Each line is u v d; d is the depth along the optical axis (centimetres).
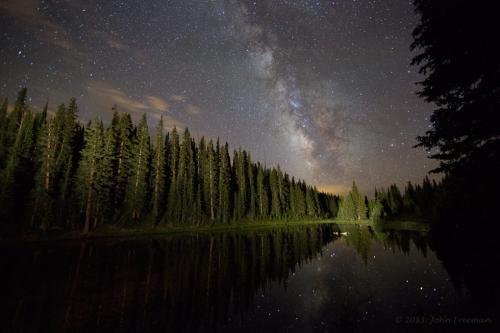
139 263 1908
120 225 3912
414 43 989
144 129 4769
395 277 1681
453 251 1525
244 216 6956
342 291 1429
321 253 2711
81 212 3475
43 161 3372
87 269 1680
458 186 908
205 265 1950
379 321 994
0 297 1169
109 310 1075
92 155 3700
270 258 2375
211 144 6538
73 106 4153
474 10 798
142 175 4522
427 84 976
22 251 2217
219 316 1080
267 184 9244
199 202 5466
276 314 1112
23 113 4525
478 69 829
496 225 899
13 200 2947
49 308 1069
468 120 845
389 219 8444
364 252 2744
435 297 1213
